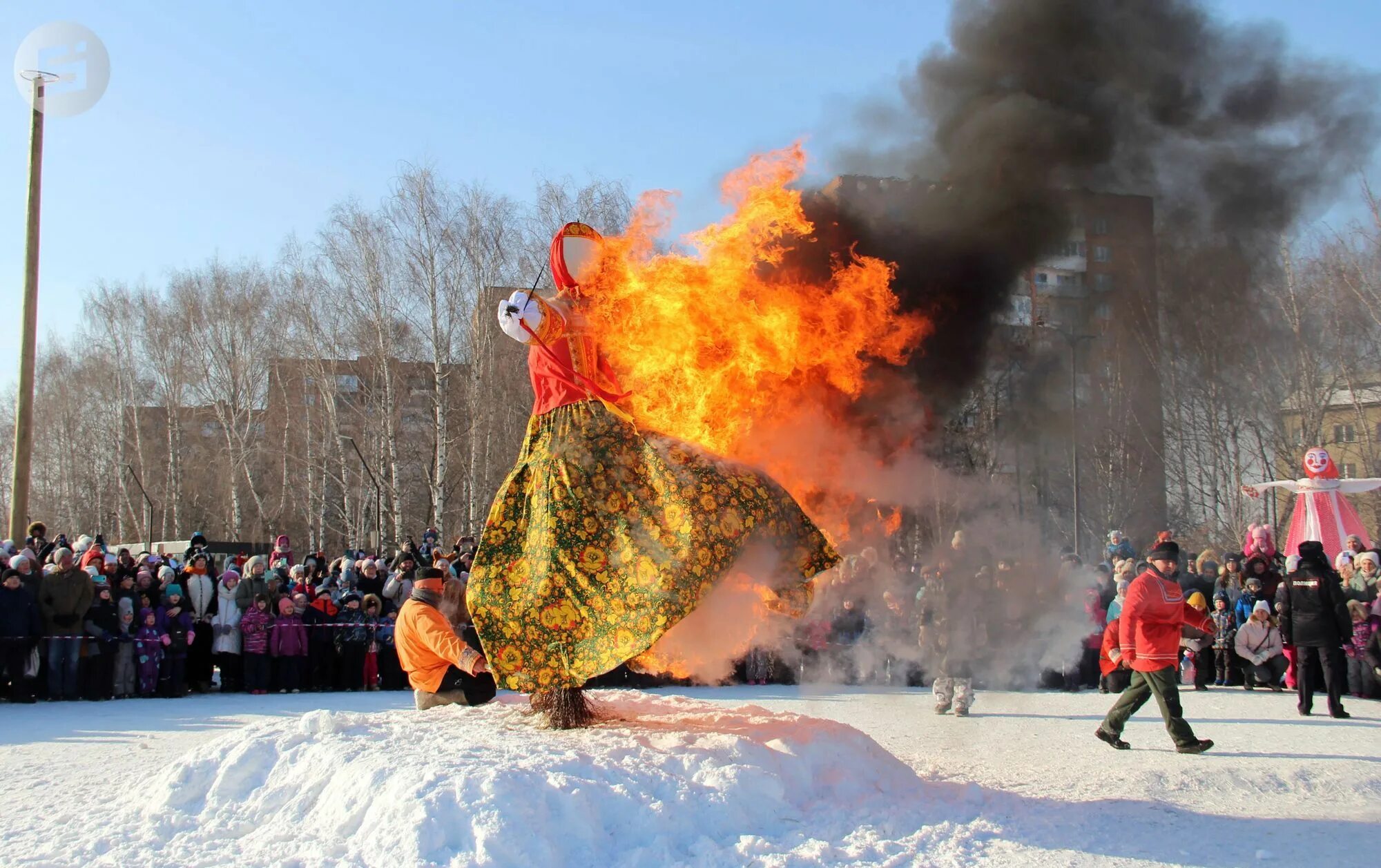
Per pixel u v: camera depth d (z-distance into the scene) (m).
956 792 6.50
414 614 8.99
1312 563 11.73
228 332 39.56
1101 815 6.27
